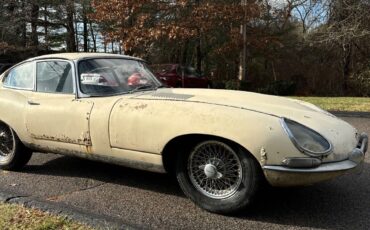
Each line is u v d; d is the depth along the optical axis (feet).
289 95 74.84
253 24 83.35
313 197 14.85
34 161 19.94
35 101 16.80
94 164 19.26
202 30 71.10
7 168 18.34
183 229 12.21
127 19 69.62
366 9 68.33
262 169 12.17
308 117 13.24
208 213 13.38
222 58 91.86
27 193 15.38
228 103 13.29
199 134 12.81
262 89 75.20
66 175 17.63
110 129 14.40
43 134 16.43
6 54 88.89
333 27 71.36
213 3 71.87
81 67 16.30
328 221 12.84
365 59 84.69
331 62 88.79
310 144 12.03
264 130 12.09
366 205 14.15
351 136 13.46
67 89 16.17
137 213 13.41
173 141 13.37
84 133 15.12
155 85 17.01
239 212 13.11
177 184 16.29
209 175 13.19
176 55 91.76
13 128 17.48
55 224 12.03
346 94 86.69
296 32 90.94
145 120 13.69
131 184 16.34
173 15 72.13
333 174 12.21
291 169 11.87
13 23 86.84
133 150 14.05
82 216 12.53
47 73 17.10
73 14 94.94
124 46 68.33
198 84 65.51
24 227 11.87
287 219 12.96
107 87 15.67
